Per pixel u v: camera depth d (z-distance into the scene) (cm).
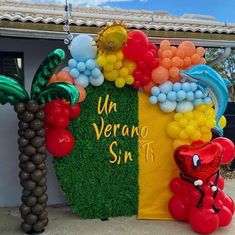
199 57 386
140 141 402
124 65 380
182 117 392
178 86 384
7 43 424
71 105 361
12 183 430
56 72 422
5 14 393
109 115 395
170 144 402
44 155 356
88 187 393
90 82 383
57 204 437
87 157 391
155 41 426
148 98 400
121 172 401
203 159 361
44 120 363
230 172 605
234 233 368
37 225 358
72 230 369
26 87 430
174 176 403
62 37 392
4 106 422
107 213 400
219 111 399
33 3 543
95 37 389
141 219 398
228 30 439
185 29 426
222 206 375
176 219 394
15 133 427
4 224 384
